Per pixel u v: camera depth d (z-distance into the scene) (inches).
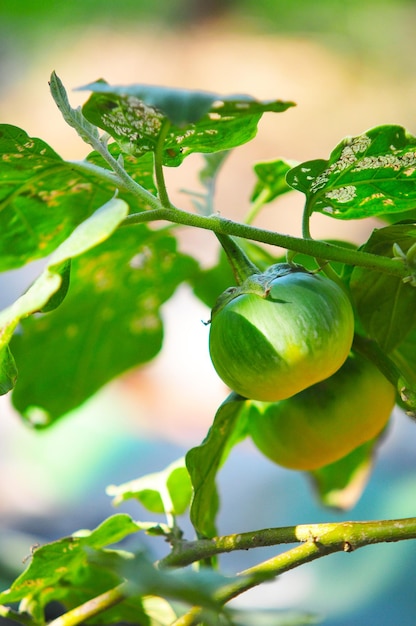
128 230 27.0
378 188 22.9
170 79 138.5
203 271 28.8
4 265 25.4
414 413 23.3
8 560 30.0
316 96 131.5
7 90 133.6
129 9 143.6
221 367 22.2
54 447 57.5
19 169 23.4
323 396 23.8
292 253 22.5
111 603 23.3
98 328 29.3
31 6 132.3
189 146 21.9
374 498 43.3
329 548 22.1
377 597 38.4
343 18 138.8
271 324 21.7
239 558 48.3
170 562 23.1
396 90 131.6
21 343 29.0
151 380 86.0
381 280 23.5
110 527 23.8
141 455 57.7
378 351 23.9
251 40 143.3
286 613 19.6
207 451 23.2
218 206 111.7
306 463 24.5
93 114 21.2
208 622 21.4
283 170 26.7
